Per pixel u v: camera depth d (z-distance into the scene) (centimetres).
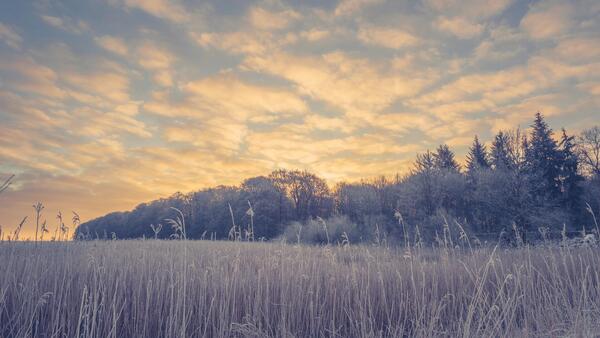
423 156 4300
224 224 4688
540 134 4128
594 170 3953
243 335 675
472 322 724
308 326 739
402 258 1214
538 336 652
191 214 5491
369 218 3625
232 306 723
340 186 5462
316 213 5344
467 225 2828
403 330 701
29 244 844
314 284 852
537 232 2792
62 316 633
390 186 4709
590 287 775
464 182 3569
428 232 2889
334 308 753
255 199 4769
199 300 733
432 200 3541
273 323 729
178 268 866
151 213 5962
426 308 777
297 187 5472
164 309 707
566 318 710
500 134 3809
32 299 661
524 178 3134
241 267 954
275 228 4712
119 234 6006
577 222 3369
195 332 686
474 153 5466
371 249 1462
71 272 744
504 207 3061
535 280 920
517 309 784
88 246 991
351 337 723
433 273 850
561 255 952
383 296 774
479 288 698
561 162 3956
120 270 768
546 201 3181
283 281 775
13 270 734
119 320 693
